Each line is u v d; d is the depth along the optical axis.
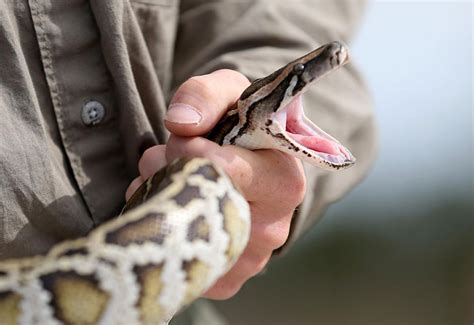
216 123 0.63
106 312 0.54
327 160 0.64
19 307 0.53
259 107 0.63
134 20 0.66
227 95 0.64
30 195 0.62
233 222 0.58
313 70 0.63
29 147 0.62
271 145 0.64
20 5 0.63
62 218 0.63
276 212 0.65
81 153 0.65
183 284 0.56
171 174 0.58
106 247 0.54
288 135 0.64
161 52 0.70
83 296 0.54
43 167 0.62
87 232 0.64
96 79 0.65
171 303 0.55
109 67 0.65
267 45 0.73
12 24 0.63
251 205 0.65
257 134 0.63
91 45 0.65
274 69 0.71
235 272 0.67
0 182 0.61
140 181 0.64
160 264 0.55
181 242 0.55
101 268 0.54
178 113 0.61
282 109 0.64
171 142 0.62
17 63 0.62
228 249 0.57
